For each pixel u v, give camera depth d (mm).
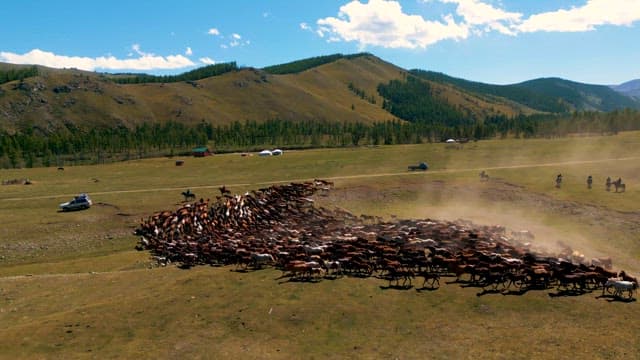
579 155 113000
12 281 38719
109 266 45500
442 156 120562
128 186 92375
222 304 29156
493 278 30797
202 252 42562
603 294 28828
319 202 77188
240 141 195750
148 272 38875
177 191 85000
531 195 73875
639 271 40281
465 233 45438
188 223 59750
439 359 22062
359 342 24047
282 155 138125
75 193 84188
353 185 86312
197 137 197875
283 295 30094
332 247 38500
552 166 97000
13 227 61531
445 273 33656
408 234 45125
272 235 49469
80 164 150250
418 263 34375
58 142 176875
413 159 117750
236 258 39312
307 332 25312
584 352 22047
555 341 23141
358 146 174000
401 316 26625
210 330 25922
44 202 76062
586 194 71250
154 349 24125
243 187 88000
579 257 37531
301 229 52938
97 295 33531
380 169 105000
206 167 119062
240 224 61531
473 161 111250
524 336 23766
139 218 66438
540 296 28703
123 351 24000
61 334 26016
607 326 24484
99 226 62875
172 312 28312
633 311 26172
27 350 24344
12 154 155000
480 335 24125
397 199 79125
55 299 33562
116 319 27688
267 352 23453
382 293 29875
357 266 34438
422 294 29562
